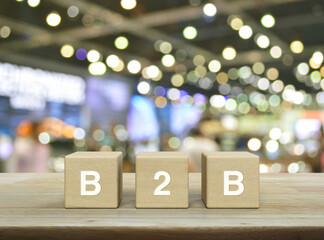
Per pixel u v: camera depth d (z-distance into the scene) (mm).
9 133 7062
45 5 5289
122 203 805
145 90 8977
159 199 762
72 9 5281
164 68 9992
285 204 789
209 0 5195
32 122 3641
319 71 9281
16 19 5855
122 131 8742
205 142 3285
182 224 643
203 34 7281
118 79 10172
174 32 7102
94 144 6031
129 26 6336
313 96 12719
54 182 1052
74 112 8750
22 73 7457
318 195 879
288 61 9438
